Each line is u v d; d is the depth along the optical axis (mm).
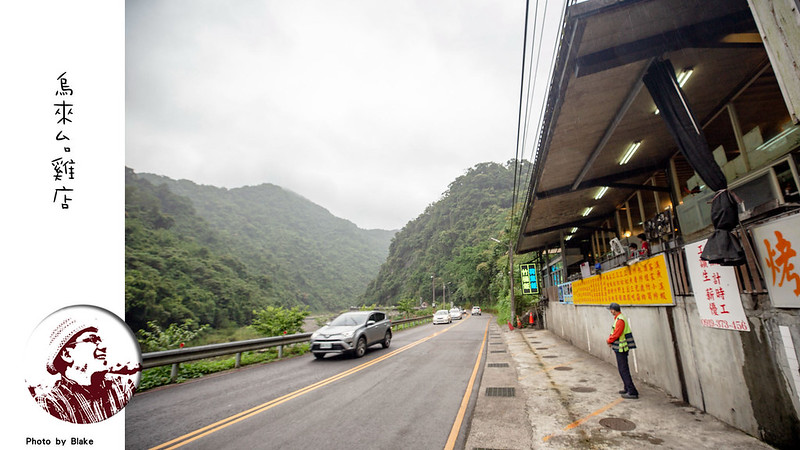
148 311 49000
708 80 5566
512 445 3898
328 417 4984
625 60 4684
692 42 4484
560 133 7055
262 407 5566
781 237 3346
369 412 5195
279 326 13875
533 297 26016
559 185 10195
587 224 15195
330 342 10438
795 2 2420
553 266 21094
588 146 7754
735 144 6039
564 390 6309
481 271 54125
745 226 3879
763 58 5066
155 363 7309
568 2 4180
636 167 9211
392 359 10344
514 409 5250
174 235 98312
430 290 88312
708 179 4102
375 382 7230
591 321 10375
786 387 3391
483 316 44219
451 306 69625
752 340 3830
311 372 8578
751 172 5625
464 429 4438
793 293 3217
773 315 3529
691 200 7133
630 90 5719
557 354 10773
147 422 4926
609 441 3926
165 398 6312
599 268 9344
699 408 4906
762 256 3627
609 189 11008
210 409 5535
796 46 2416
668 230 5758
